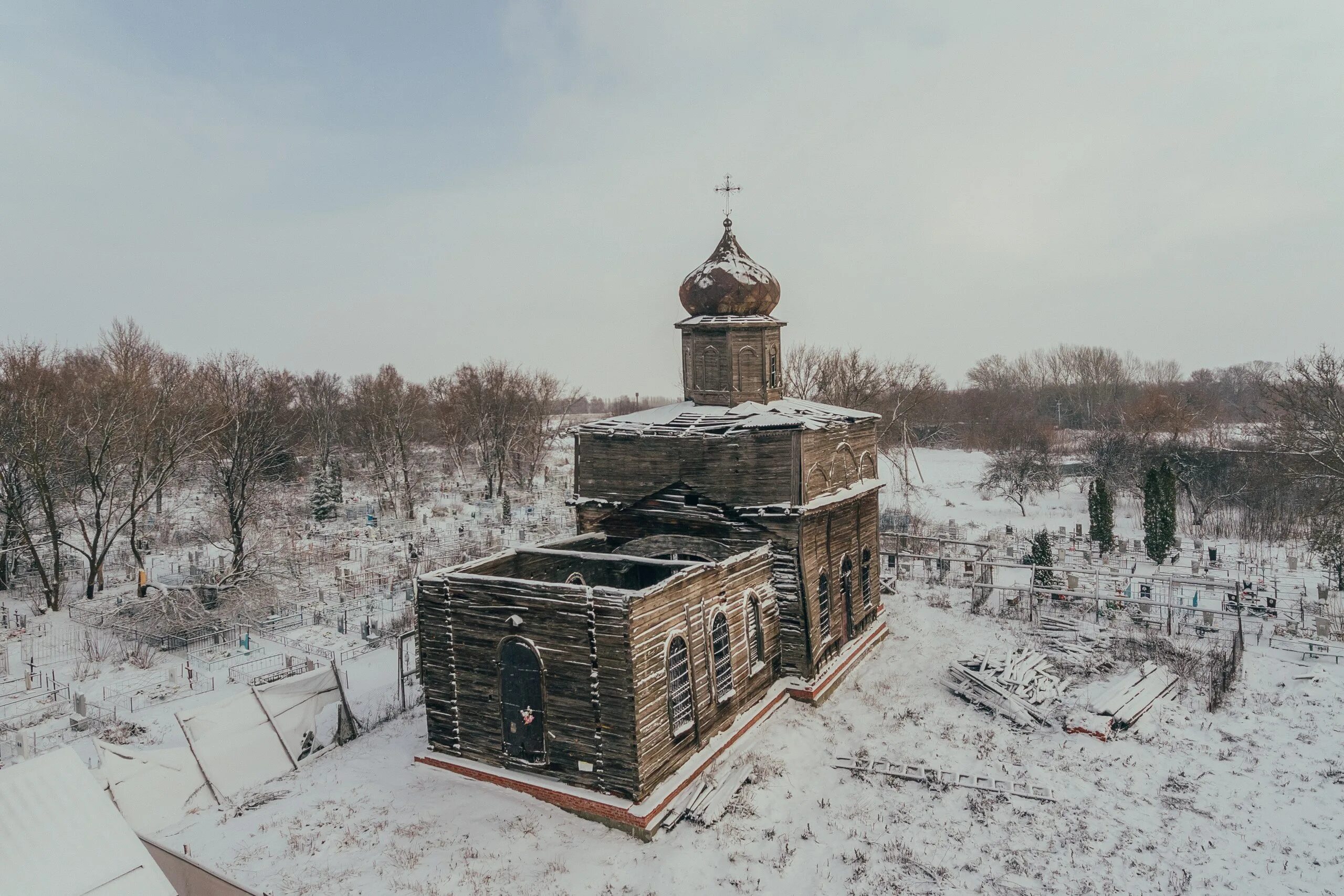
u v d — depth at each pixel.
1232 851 18.81
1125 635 32.41
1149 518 44.56
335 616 39.50
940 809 20.80
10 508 41.62
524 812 20.20
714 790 20.83
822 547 28.30
